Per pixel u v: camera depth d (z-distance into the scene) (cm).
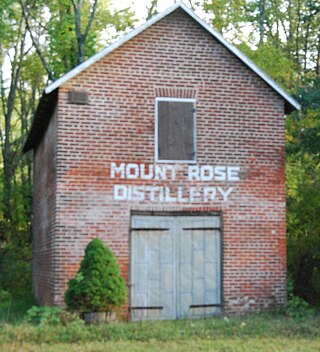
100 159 1911
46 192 2180
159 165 1950
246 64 2027
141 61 1972
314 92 2544
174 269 1938
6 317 1880
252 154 2014
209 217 1972
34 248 2670
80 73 1923
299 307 1970
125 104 1945
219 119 2006
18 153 3781
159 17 1973
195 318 1911
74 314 1706
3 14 3516
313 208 2434
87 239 1877
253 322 1755
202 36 2025
